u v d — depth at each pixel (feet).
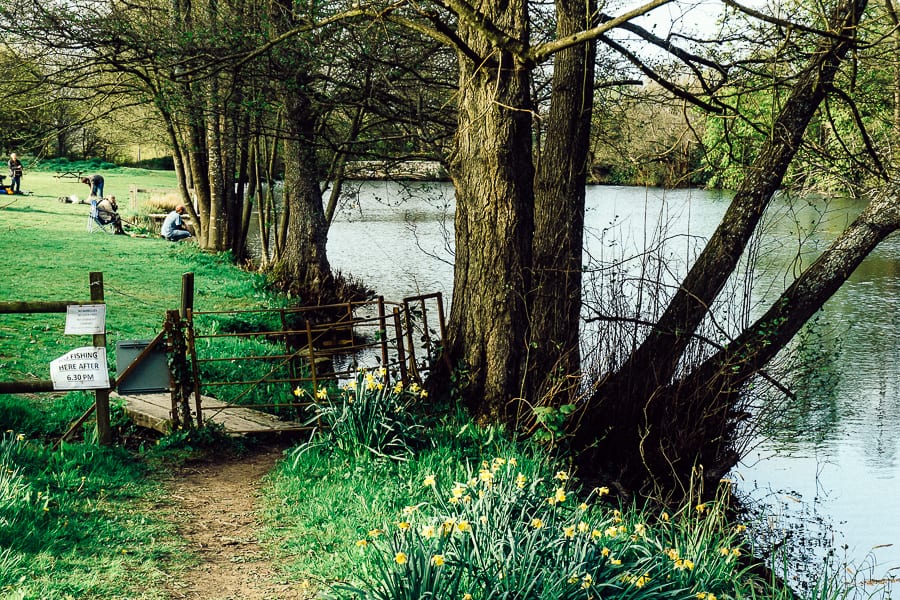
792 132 32.17
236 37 43.78
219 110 48.93
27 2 44.47
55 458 22.89
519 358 30.60
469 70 29.60
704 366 31.55
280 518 21.11
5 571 16.03
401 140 51.16
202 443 26.61
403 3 27.22
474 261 30.71
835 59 30.48
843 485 32.58
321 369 40.11
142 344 26.23
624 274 32.86
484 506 17.08
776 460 35.29
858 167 32.42
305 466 24.90
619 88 44.86
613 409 31.22
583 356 32.09
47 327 40.52
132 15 50.34
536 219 31.35
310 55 44.21
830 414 40.24
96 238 78.02
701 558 17.97
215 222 77.82
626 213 112.68
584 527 15.64
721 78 33.30
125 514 20.51
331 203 63.62
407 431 25.99
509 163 29.91
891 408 41.22
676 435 30.78
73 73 48.14
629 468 30.71
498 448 26.76
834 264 32.48
